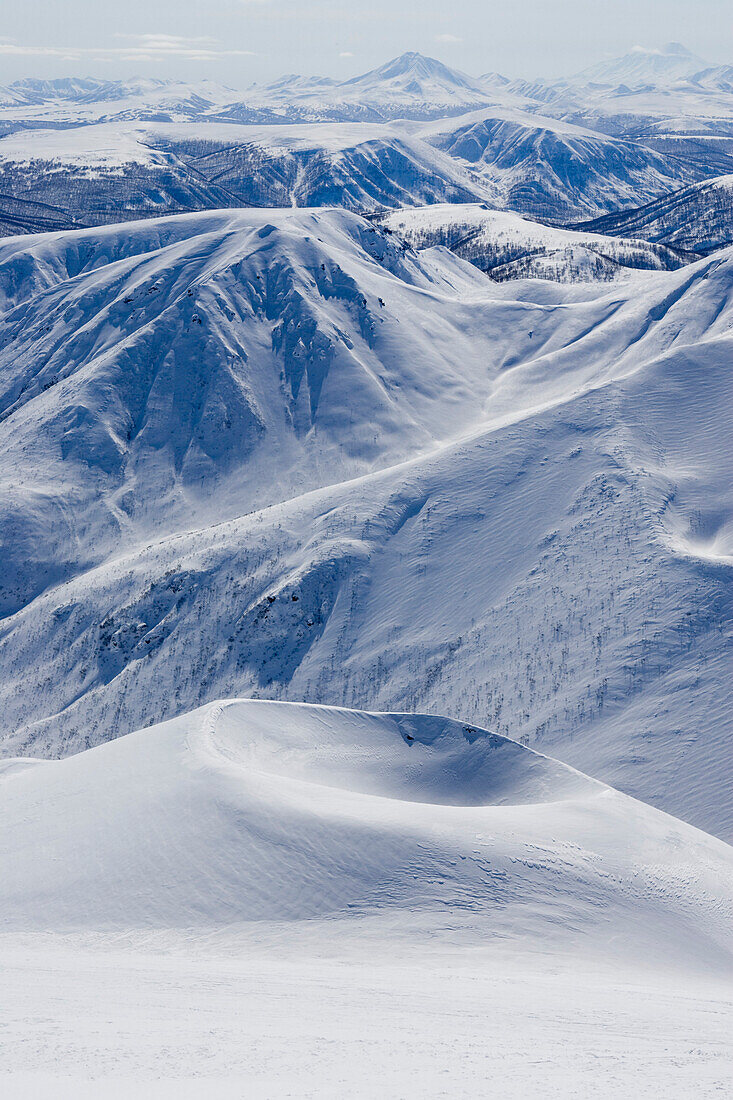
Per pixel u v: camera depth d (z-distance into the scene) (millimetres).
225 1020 13555
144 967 19828
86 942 24094
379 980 19203
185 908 25469
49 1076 9898
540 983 20188
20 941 24172
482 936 24141
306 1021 13773
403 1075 10469
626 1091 9961
